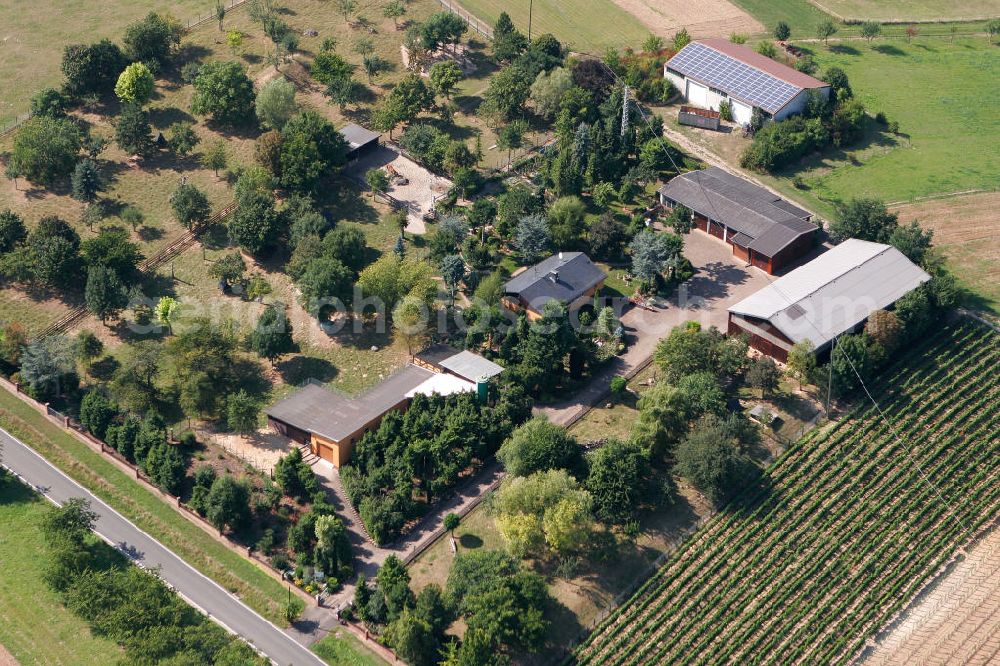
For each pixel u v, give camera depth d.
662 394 186.75
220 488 177.75
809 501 184.12
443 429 188.88
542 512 172.38
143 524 182.12
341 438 187.25
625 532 177.88
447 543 177.38
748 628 165.12
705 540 177.38
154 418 193.75
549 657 161.62
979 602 169.88
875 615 168.25
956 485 187.50
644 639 163.50
